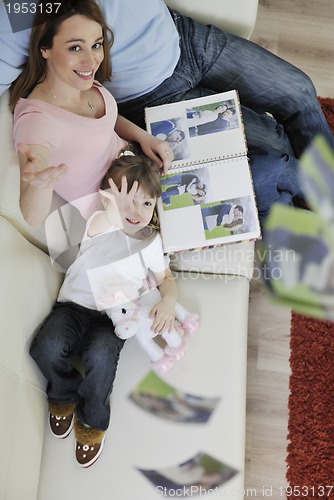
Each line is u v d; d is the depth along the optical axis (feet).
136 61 4.96
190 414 4.49
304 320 5.91
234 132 5.12
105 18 4.64
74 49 4.28
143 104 5.34
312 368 5.77
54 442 4.47
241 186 4.95
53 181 3.95
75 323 4.57
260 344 5.91
